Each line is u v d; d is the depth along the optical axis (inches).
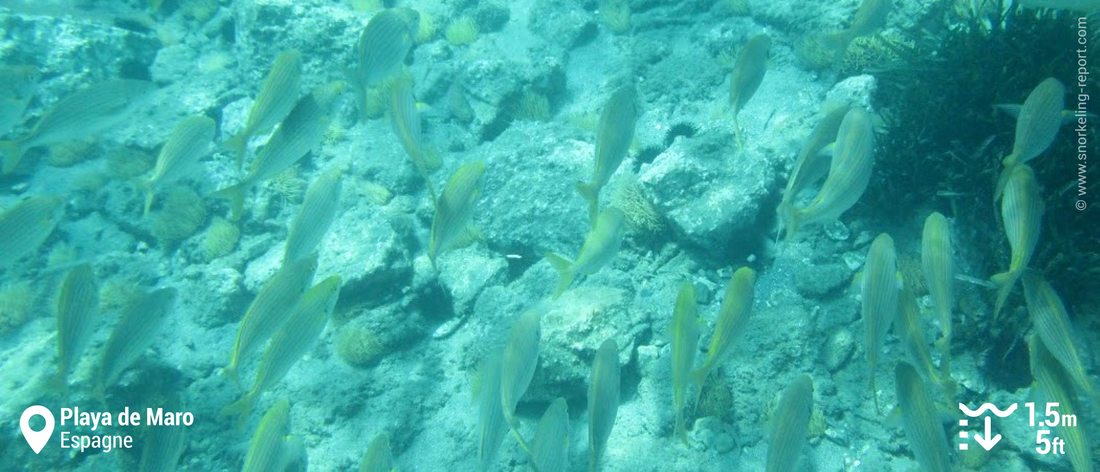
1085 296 56.2
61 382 48.4
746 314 40.5
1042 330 38.4
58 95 126.3
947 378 38.3
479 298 83.1
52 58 126.6
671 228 77.6
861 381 63.2
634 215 78.9
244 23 123.7
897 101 74.9
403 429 74.2
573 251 83.7
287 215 105.7
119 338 50.1
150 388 78.5
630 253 80.7
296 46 121.3
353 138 115.6
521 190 88.9
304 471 69.4
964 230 64.4
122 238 108.3
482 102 112.3
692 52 113.0
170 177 62.7
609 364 41.4
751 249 76.0
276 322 46.9
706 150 76.7
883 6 60.5
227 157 110.4
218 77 129.7
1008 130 63.2
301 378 81.0
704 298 72.8
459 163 105.8
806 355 64.9
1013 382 58.7
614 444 65.1
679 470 61.7
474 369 75.0
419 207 97.8
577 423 68.4
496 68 112.2
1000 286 39.9
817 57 94.0
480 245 91.5
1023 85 63.1
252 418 78.7
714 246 73.7
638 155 92.4
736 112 56.3
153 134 116.5
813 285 69.0
